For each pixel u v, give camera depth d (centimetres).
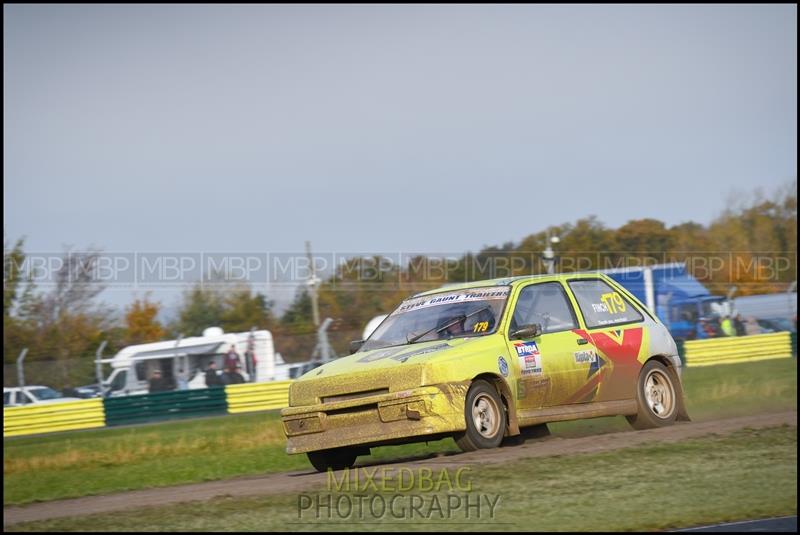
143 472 3916
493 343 3256
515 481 2470
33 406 7000
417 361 3062
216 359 7862
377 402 3028
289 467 3759
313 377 3222
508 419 3238
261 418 6731
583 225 14225
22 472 4359
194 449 4800
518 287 3506
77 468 4391
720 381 6769
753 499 2227
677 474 2520
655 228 14812
